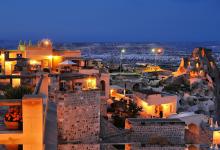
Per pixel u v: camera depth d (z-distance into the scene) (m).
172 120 38.75
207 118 48.62
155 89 66.88
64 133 32.69
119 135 37.25
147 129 37.44
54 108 18.98
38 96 11.30
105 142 36.00
